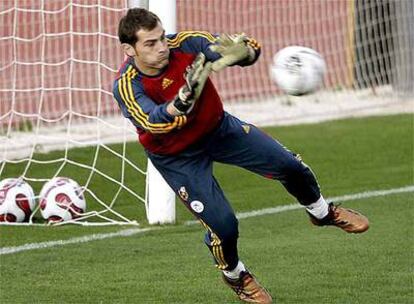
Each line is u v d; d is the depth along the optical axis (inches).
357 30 2054.6
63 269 951.6
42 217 1193.4
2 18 1653.5
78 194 1172.5
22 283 901.8
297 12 2066.9
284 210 1216.2
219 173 1451.8
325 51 2073.1
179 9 1927.9
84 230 1127.6
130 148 1563.7
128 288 879.7
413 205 1226.0
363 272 917.8
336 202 1246.9
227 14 1996.8
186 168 778.2
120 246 1043.3
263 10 2032.5
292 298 839.7
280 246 1026.7
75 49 1737.2
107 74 1755.7
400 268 930.1
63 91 1728.6
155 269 946.7
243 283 817.5
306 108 1943.9
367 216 1165.1
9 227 1144.2
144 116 716.7
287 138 1680.6
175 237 1083.3
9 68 1665.8
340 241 1042.7
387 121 1825.8
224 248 789.9
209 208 773.9
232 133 786.2
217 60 705.6
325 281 890.7
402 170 1449.3
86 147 1546.5
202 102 762.8
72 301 841.5
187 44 757.3
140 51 725.9
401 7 2039.9
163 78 743.1
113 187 1350.9
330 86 2068.2
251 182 1397.6
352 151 1583.4
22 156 1471.5
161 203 1148.5
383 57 2053.4
